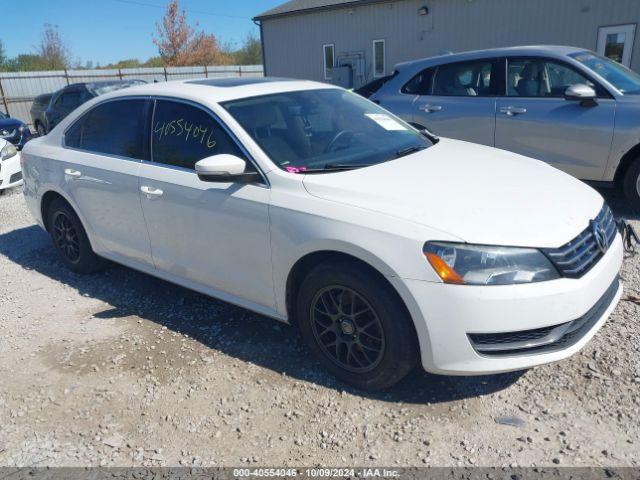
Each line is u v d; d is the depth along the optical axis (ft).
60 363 10.91
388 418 8.68
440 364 8.29
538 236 8.18
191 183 10.98
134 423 9.01
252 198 9.93
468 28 51.44
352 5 57.72
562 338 8.35
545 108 17.88
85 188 13.55
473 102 19.62
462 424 8.41
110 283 14.78
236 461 8.03
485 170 10.47
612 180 17.11
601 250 8.98
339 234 8.71
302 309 9.71
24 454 8.46
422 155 11.35
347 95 13.47
